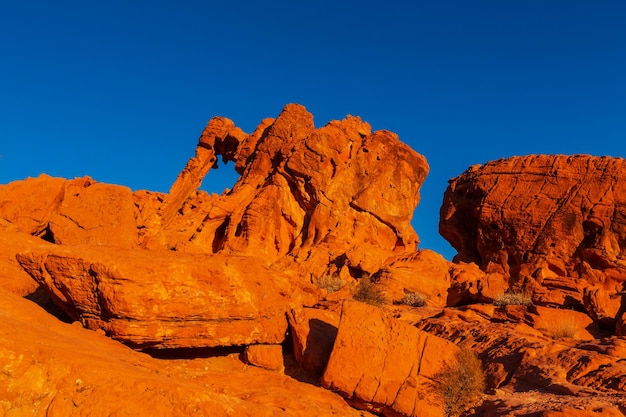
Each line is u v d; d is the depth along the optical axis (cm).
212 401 922
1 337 922
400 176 4194
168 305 1334
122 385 886
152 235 3712
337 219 3866
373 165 4197
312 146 4059
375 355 1359
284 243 3916
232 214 4003
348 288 2912
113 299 1282
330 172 4062
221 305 1412
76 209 2584
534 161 4275
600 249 3594
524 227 3969
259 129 4738
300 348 1478
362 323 1391
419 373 1373
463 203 4603
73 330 1242
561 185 4022
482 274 3356
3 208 2538
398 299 2945
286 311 1562
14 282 1717
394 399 1311
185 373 1330
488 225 4194
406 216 4116
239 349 1509
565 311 2223
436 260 3388
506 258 3972
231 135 4884
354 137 4272
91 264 1311
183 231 3931
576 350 1625
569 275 3606
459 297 2861
